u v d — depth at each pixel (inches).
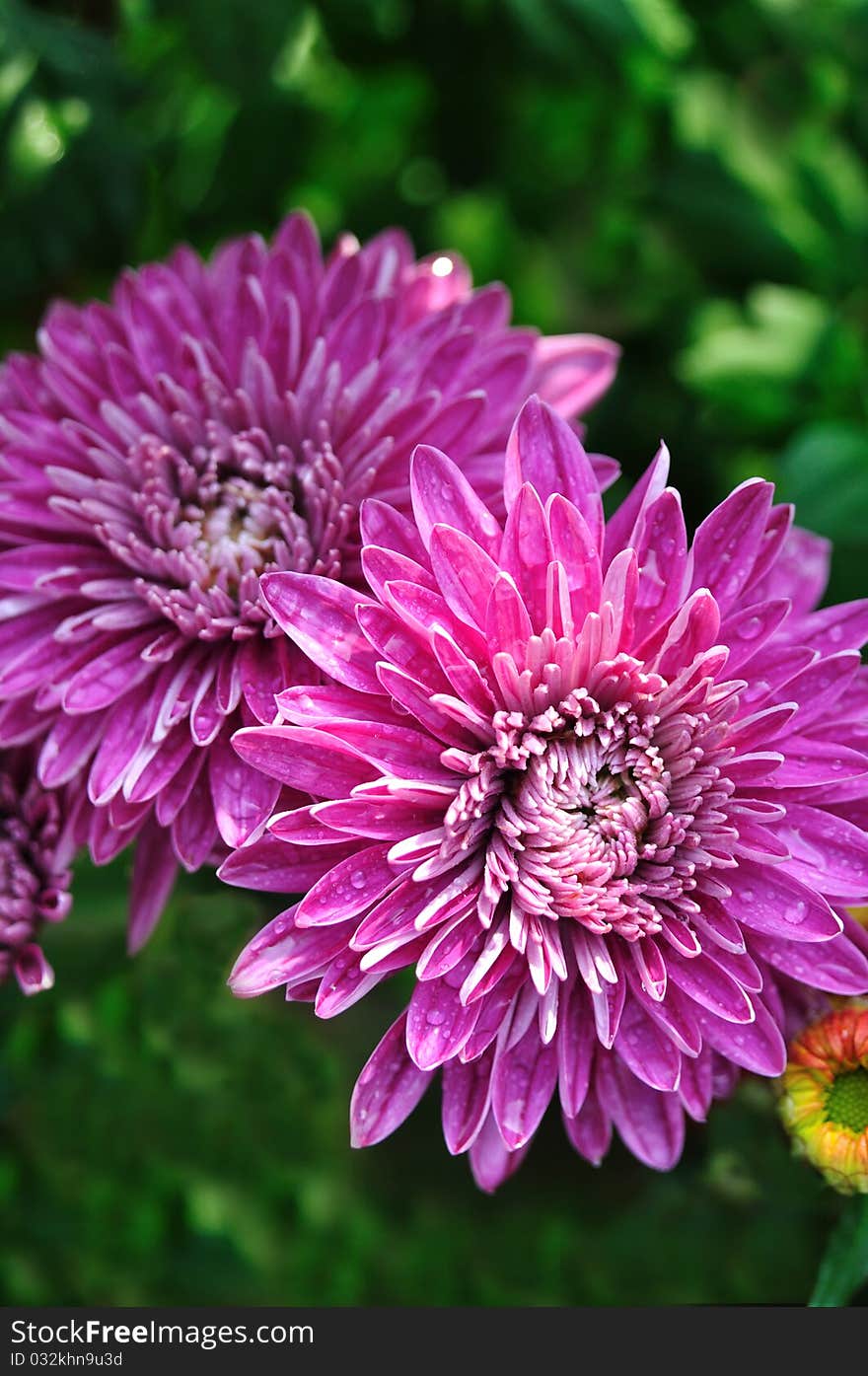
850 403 19.4
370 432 16.3
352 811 15.5
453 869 15.8
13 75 18.3
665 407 20.0
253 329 16.9
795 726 15.9
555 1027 15.7
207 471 16.6
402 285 17.3
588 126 19.5
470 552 15.5
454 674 15.6
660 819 15.9
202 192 19.8
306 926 15.5
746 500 15.9
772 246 19.6
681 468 19.8
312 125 19.7
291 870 15.7
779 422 19.6
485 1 18.7
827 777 15.7
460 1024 15.6
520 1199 18.7
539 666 15.7
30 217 18.4
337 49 19.1
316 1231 19.2
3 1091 18.6
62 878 16.5
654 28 18.9
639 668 15.7
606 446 19.8
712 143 19.5
